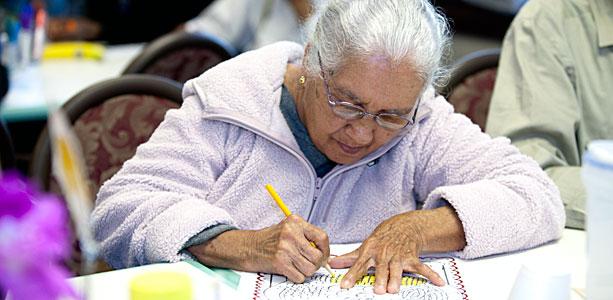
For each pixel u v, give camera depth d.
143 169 2.01
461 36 6.28
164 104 2.57
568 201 2.25
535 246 2.05
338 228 2.16
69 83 4.11
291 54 2.17
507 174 2.12
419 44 1.78
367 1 1.83
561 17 2.64
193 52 3.55
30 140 4.18
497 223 1.96
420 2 1.89
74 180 1.11
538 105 2.54
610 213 1.41
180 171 2.01
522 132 2.55
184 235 1.84
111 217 1.97
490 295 1.72
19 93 3.88
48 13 5.64
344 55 1.79
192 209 1.89
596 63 2.65
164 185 1.99
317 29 1.90
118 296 1.63
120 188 1.99
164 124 2.10
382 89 1.78
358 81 1.78
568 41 2.64
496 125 2.61
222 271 1.81
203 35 3.57
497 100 2.63
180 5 5.68
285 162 2.10
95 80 4.18
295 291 1.71
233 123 2.05
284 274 1.75
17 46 4.34
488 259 1.95
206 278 1.75
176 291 1.33
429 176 2.23
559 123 2.53
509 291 1.75
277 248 1.75
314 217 2.15
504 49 2.72
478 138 2.22
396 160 2.17
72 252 2.15
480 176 2.15
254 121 2.05
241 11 4.89
